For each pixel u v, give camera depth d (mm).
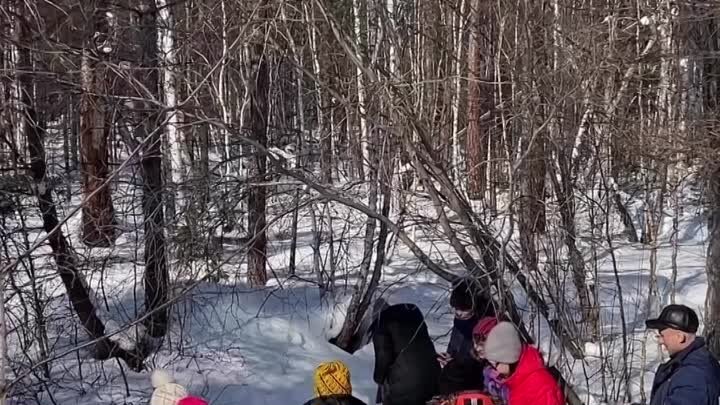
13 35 5828
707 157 6730
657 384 4109
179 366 6836
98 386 6430
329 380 4320
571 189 6668
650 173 7922
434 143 7285
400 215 6398
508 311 5691
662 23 7180
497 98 7773
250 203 6691
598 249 8891
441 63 8750
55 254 6188
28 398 6059
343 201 5652
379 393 6047
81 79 5871
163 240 6117
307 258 10359
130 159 5047
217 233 7012
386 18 7102
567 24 6535
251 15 5773
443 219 5762
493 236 5961
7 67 5762
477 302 5703
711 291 7109
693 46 7230
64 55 5805
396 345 5582
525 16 6402
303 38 7734
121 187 6559
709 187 7113
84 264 6387
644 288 9273
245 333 7488
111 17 6586
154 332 6828
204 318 7383
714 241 7090
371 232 7746
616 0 7473
